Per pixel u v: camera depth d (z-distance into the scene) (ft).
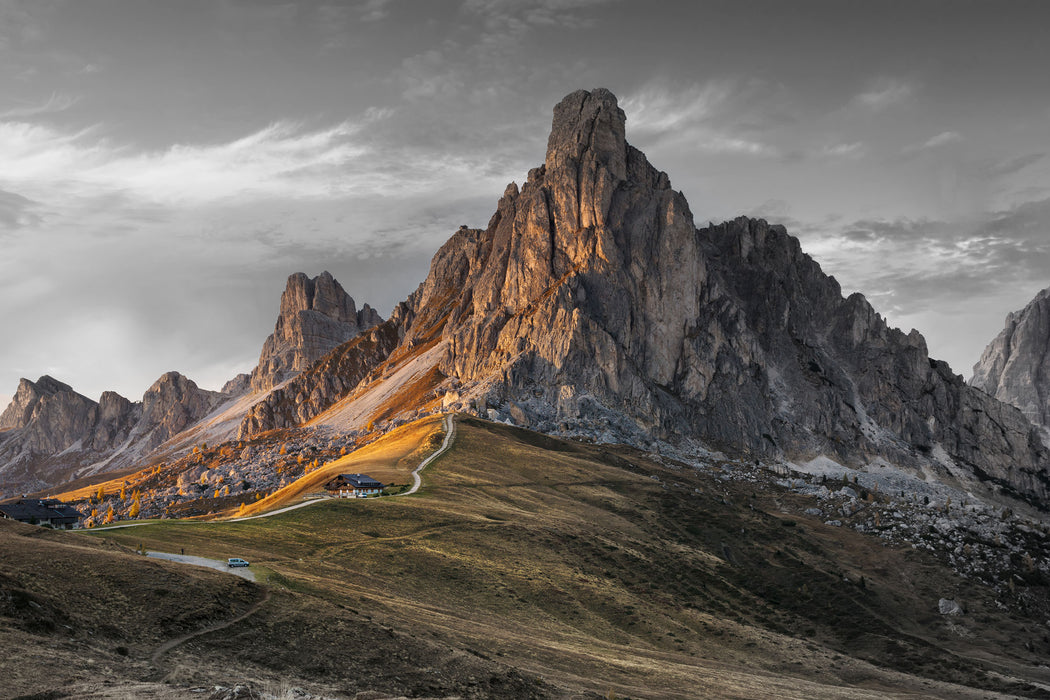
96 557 240.12
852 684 393.70
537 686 235.20
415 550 421.18
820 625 537.24
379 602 294.05
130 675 173.68
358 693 189.98
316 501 526.57
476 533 483.92
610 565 508.53
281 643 214.07
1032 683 442.50
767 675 367.66
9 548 236.43
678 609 457.27
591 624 388.37
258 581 270.67
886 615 586.45
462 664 228.63
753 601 542.16
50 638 183.62
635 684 283.38
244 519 459.73
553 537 522.47
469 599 374.02
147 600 217.36
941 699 380.58
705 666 354.13
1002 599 629.51
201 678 179.73
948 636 568.82
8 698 147.13
